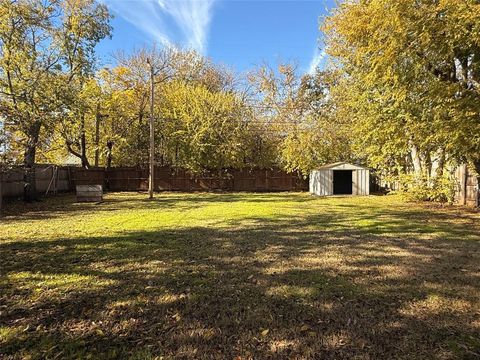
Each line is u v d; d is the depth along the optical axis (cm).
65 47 1673
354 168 1988
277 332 313
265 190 2430
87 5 1783
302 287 426
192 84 2844
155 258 564
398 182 1695
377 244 669
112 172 2369
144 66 2598
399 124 1180
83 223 942
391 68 951
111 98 2334
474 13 736
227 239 720
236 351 282
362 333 310
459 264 526
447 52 884
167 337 305
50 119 1491
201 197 1869
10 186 1562
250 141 2452
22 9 1461
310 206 1370
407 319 337
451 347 285
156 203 1527
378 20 894
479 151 1011
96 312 356
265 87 2828
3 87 1441
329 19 1580
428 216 1059
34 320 338
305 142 2277
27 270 498
